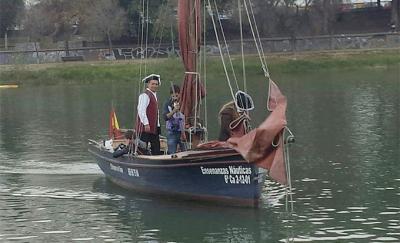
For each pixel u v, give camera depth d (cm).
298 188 2153
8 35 9769
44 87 6788
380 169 2394
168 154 2052
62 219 1888
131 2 8144
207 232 1723
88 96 5766
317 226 1750
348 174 2331
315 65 7169
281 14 7931
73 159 2800
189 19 2059
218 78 6619
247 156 1727
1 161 2784
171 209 1931
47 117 4416
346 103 4400
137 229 1770
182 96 2077
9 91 6519
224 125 1894
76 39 8581
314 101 4594
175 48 7262
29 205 2050
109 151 2253
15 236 1745
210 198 1909
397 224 1756
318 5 8175
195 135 2064
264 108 4241
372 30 8712
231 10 7388
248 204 1855
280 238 1661
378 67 7188
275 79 6500
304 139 3048
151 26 7288
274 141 1720
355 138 3025
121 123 3938
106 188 2236
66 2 8581
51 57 7906
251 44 7600
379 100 4484
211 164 1838
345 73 6819
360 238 1652
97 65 7250
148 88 2098
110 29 7969
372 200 1989
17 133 3688
